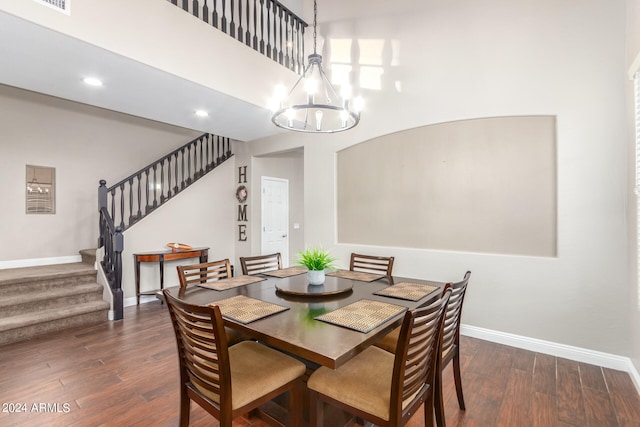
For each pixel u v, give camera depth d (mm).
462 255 3299
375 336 1477
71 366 2670
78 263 4539
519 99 2990
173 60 2871
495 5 3117
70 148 4641
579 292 2746
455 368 2074
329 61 4320
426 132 3549
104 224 4133
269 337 1450
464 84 3275
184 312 1492
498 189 3139
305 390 1794
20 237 4238
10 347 3043
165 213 5004
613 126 2609
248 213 5723
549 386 2359
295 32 4406
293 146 4816
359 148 4062
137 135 5316
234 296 2090
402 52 3697
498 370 2602
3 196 4117
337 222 4254
